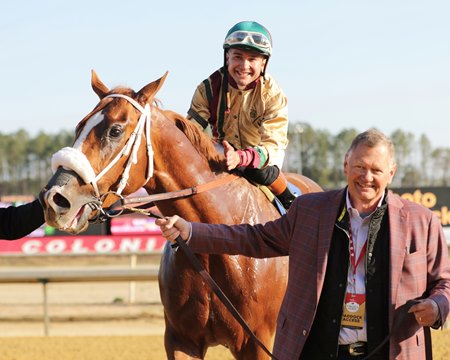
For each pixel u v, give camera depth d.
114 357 7.98
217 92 4.86
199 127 4.42
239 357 4.43
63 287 15.67
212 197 4.34
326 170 52.41
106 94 4.13
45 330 9.77
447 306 3.19
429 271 3.35
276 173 4.68
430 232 3.36
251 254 3.70
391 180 3.43
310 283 3.40
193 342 4.48
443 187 13.57
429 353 3.41
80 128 3.97
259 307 4.34
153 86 4.12
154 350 8.37
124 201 3.99
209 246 3.68
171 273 4.40
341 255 3.36
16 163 71.12
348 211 3.37
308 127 52.22
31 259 20.00
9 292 14.93
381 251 3.31
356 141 3.32
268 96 4.76
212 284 3.84
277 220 3.65
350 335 3.32
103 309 11.72
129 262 19.69
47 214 3.73
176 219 3.67
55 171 3.87
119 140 3.94
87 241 15.52
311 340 3.43
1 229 4.38
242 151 4.46
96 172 3.87
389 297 3.24
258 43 4.62
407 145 49.50
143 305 12.05
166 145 4.22
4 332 10.02
